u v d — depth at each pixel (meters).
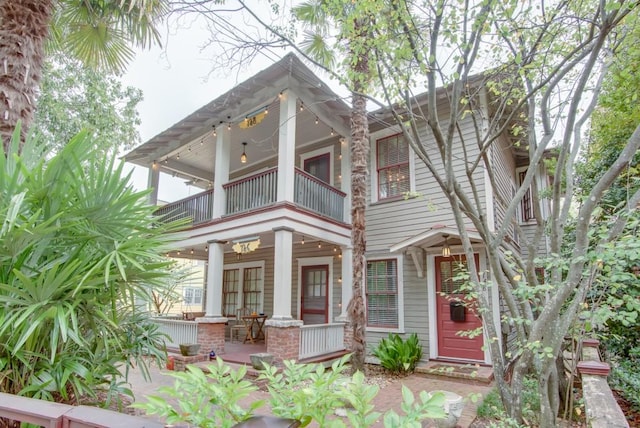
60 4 5.29
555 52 3.93
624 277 2.95
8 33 3.62
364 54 4.54
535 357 3.23
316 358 7.66
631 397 4.41
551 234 3.68
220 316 8.47
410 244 7.50
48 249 2.88
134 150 11.14
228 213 8.81
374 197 9.22
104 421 1.29
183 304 18.16
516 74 4.05
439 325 7.91
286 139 7.69
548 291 3.53
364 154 6.92
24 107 3.63
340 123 9.47
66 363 2.93
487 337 3.77
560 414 4.34
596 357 4.13
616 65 4.48
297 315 10.34
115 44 5.97
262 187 8.19
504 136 9.27
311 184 8.48
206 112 8.85
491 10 3.23
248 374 6.69
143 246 3.07
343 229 8.98
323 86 7.74
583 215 3.04
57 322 2.51
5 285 2.38
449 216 8.03
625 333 5.40
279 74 7.61
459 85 3.53
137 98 14.58
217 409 1.60
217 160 9.03
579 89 3.35
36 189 2.66
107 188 2.90
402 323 8.33
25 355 2.73
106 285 2.64
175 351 8.60
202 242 8.95
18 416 1.47
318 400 1.50
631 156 2.90
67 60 11.77
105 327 3.16
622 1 3.02
